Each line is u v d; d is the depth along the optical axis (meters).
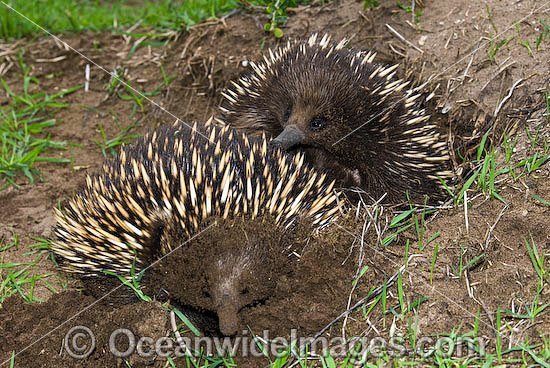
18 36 6.62
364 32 5.25
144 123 5.75
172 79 5.77
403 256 3.59
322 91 3.76
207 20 5.84
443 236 3.68
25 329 3.57
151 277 3.34
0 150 5.60
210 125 3.74
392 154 4.00
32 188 5.19
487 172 4.05
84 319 3.52
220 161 3.29
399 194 4.09
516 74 4.48
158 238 3.27
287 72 3.92
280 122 4.00
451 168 4.43
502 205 3.77
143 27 6.49
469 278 3.41
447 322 3.21
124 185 3.38
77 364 3.36
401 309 3.26
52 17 6.80
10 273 4.08
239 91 4.21
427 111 4.66
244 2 5.74
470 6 4.99
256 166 3.39
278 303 3.41
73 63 6.28
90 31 6.57
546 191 3.76
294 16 5.56
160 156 3.40
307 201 3.52
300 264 3.43
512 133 4.25
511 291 3.30
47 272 4.25
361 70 3.87
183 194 3.21
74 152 5.60
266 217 3.23
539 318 3.10
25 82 5.98
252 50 5.48
